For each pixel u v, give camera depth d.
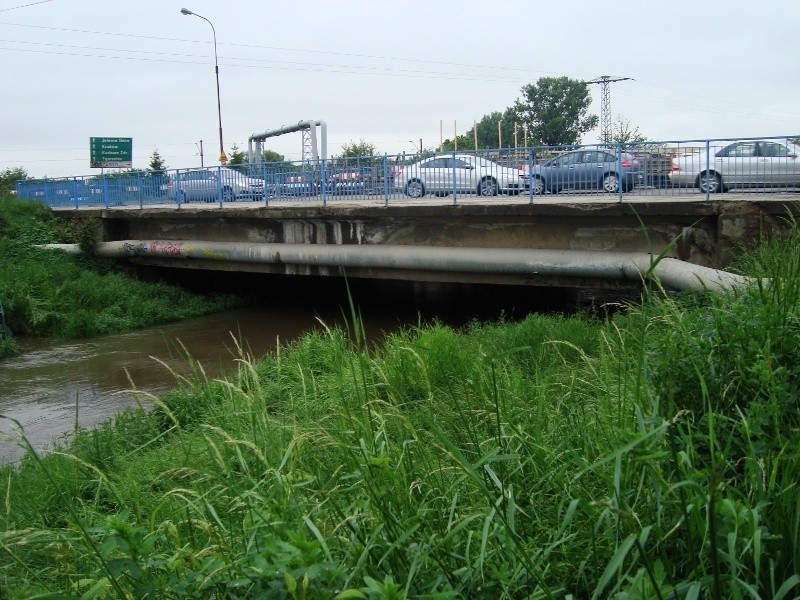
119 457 6.83
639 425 3.17
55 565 4.07
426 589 2.84
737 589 2.43
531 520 3.39
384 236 17.86
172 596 3.01
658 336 4.66
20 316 19.84
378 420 4.57
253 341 17.53
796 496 2.91
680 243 13.34
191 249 22.05
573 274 14.28
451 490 3.57
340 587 2.67
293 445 3.86
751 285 5.05
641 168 14.88
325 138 35.06
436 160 18.27
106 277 24.02
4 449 9.91
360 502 3.31
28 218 27.27
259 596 2.64
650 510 3.09
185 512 3.99
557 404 5.00
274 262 19.62
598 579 2.92
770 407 3.52
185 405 8.43
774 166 13.95
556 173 16.03
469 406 4.89
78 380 14.62
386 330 17.45
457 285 23.48
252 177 22.17
